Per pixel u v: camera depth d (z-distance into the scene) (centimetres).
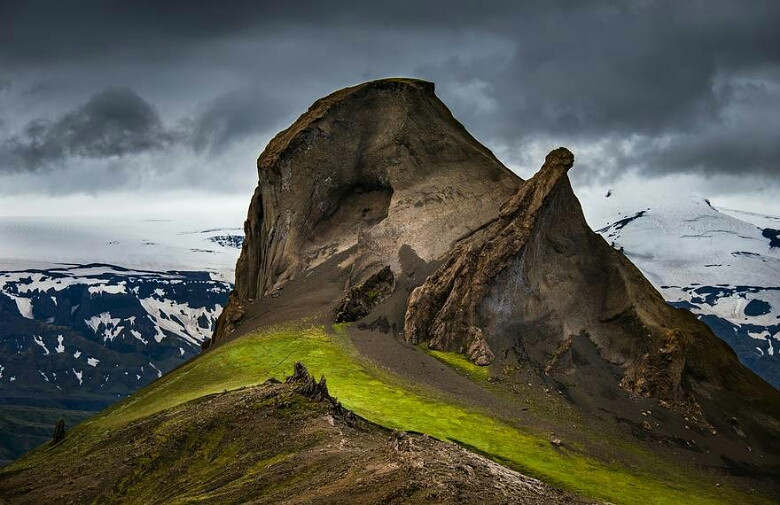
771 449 18225
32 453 16575
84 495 13988
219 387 16588
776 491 16700
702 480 16450
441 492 11031
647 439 17538
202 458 14075
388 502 11006
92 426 16825
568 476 14738
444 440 14688
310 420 14288
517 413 17062
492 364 18775
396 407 15962
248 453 13775
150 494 13700
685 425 18275
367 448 13512
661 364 19188
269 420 14425
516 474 12950
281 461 13188
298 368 15488
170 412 15650
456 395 17225
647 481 15638
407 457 12281
